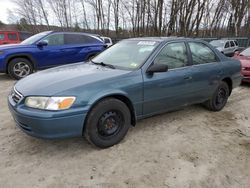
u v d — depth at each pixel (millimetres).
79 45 8578
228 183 2658
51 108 2756
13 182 2590
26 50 7594
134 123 3541
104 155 3113
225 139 3664
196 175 2762
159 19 22797
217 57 4680
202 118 4480
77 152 3178
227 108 5160
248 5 29297
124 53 3977
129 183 2598
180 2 22312
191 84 4086
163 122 4215
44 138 2838
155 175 2738
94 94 2982
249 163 3039
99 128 3131
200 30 28531
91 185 2562
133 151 3221
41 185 2553
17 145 3338
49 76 3352
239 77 5160
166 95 3760
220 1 28172
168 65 3783
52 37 8125
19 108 2900
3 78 7980
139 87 3389
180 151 3260
